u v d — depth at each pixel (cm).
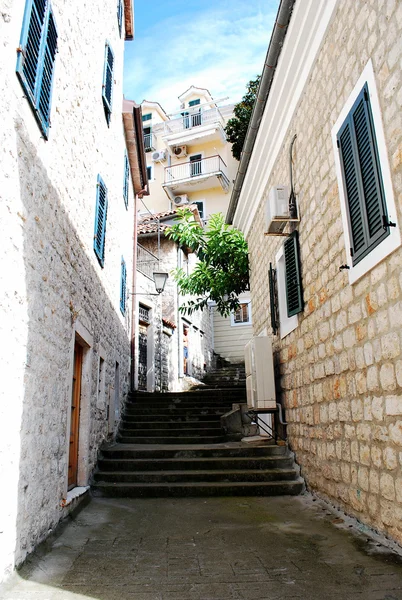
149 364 1327
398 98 307
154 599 261
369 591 264
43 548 341
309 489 542
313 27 464
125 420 970
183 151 2447
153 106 2764
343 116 407
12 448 287
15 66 291
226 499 543
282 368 667
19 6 294
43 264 366
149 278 1382
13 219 294
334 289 441
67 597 261
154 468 630
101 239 666
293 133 569
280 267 666
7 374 280
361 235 373
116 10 845
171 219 1614
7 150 281
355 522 395
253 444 718
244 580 289
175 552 348
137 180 1184
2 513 267
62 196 436
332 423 454
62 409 430
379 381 347
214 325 1992
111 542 375
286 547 353
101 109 676
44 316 369
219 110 2603
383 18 330
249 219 898
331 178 445
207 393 1137
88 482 564
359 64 372
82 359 578
